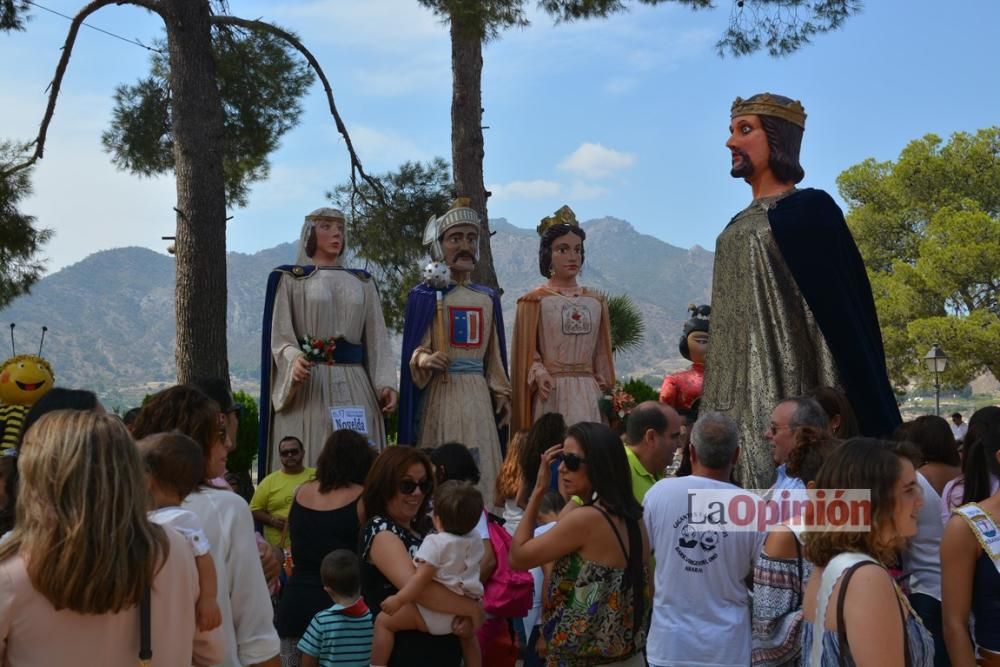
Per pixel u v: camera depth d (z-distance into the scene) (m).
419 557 6.37
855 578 4.04
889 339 44.88
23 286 17.80
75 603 3.38
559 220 11.12
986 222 43.75
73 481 3.41
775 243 8.28
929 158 47.75
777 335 8.27
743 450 8.27
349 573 6.61
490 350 10.77
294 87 20.91
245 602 4.88
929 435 7.12
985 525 5.19
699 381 11.38
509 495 8.35
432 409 10.45
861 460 4.21
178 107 14.56
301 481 9.31
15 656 3.41
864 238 49.06
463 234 10.73
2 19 15.02
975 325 41.97
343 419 9.96
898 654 3.95
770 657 5.50
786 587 5.49
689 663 5.63
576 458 5.66
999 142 47.81
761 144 8.52
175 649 3.70
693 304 11.89
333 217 10.62
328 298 10.26
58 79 15.80
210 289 14.50
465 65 16.80
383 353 10.56
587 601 5.52
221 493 4.95
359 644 6.64
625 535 5.58
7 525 5.71
